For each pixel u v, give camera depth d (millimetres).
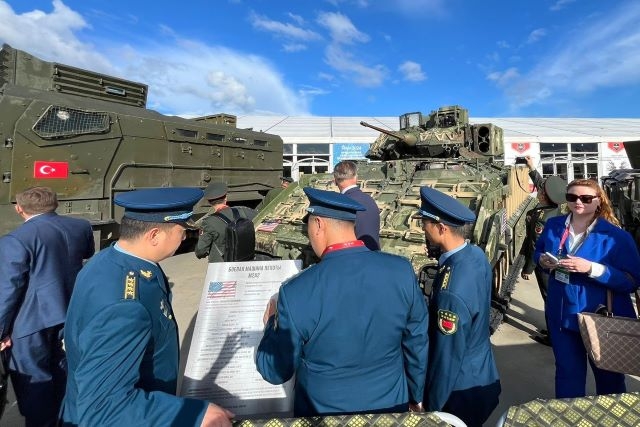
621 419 1622
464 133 9383
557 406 1622
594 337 2398
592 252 3020
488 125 9094
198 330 2391
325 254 2035
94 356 1519
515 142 23328
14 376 3117
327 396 1918
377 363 1964
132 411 1499
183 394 2311
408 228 5430
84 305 1665
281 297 1915
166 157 10383
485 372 2500
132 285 1723
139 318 1610
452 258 2459
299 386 2043
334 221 2047
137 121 9625
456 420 1581
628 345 2320
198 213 11250
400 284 2002
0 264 2957
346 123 28859
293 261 2541
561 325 3094
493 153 9242
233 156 12820
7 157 7340
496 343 5238
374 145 10789
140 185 9719
